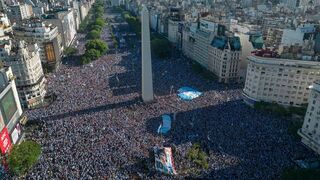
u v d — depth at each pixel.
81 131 128.25
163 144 119.56
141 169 103.88
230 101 166.75
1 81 119.25
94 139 121.69
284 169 103.12
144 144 118.94
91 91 179.00
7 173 102.88
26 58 159.12
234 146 118.06
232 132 129.00
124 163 106.31
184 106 157.50
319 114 114.19
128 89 183.00
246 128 132.75
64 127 132.25
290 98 159.75
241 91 184.25
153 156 109.81
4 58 156.62
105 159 108.06
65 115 145.00
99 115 144.62
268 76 155.38
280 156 111.69
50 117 143.12
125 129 130.75
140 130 130.25
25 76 160.12
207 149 116.19
